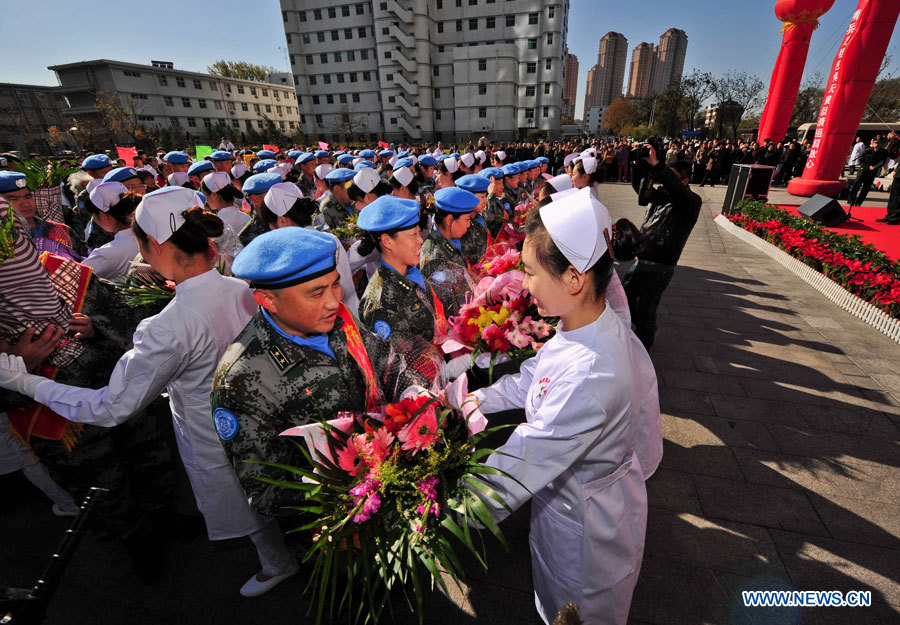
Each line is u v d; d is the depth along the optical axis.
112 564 2.37
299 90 60.06
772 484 2.77
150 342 1.62
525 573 2.25
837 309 5.51
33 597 1.08
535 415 1.36
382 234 2.04
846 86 12.73
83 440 1.96
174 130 48.91
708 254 8.41
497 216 5.24
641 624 1.99
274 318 1.38
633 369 1.36
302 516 1.48
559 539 1.49
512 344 2.15
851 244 6.52
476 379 3.06
